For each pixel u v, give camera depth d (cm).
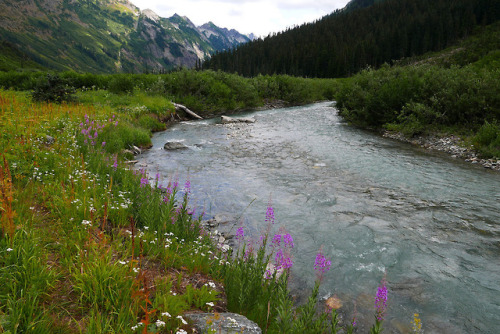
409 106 1817
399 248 638
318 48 12412
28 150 748
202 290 395
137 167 1177
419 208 833
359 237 686
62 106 1650
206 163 1284
